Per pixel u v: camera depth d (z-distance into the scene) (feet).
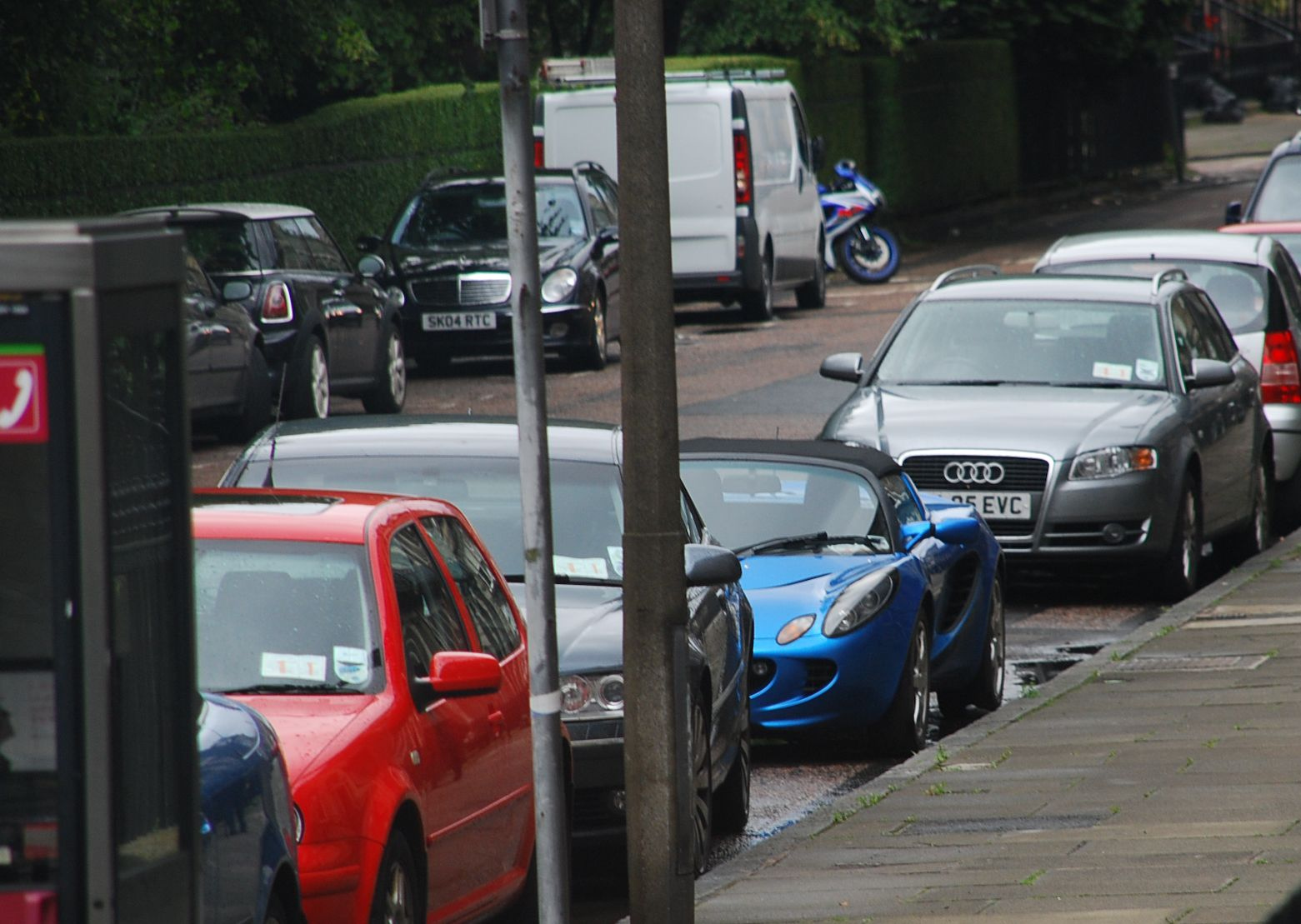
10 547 42.55
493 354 254.27
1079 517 146.51
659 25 68.69
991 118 540.93
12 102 254.68
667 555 70.13
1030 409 151.53
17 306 42.19
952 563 120.88
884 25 443.32
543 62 310.24
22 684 42.70
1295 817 86.84
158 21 262.06
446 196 260.62
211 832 54.39
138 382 44.42
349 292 219.00
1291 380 184.96
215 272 205.26
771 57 428.15
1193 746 101.71
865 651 109.19
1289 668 120.16
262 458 100.94
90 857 42.68
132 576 44.09
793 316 330.75
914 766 101.19
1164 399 154.40
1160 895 75.36
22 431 42.34
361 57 283.79
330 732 65.82
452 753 71.31
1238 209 258.37
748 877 82.48
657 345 69.46
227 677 69.21
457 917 72.08
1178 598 151.33
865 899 77.66
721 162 307.37
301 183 291.58
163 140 258.78
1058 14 546.26
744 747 98.32
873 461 121.80
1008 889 77.66
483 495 99.25
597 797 87.86
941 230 490.90
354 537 72.74
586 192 265.75
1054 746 103.55
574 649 88.94
